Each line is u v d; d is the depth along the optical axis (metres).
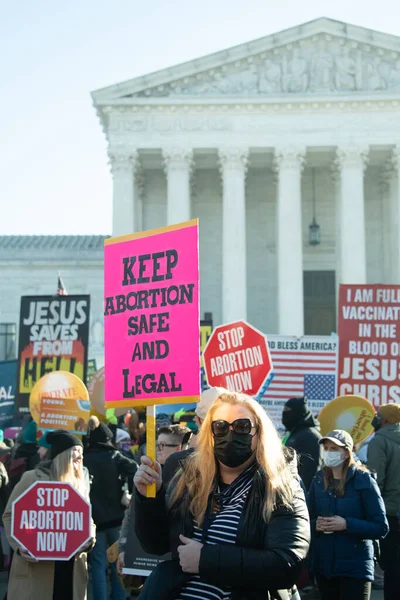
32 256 81.12
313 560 12.83
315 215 77.88
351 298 22.61
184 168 69.94
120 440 25.44
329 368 24.72
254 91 70.94
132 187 69.94
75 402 20.73
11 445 25.61
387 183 76.06
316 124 70.38
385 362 22.45
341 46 71.31
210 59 70.44
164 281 9.09
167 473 10.50
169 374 8.93
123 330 9.34
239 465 7.85
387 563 15.49
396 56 70.94
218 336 20.53
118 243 9.52
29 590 11.98
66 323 24.08
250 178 78.62
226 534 7.58
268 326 77.44
